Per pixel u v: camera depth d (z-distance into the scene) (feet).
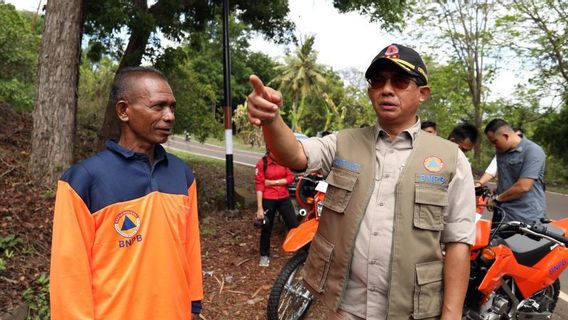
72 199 5.27
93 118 34.12
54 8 16.70
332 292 6.28
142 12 23.30
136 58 27.27
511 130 13.00
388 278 5.90
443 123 73.87
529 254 10.48
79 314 5.06
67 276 5.08
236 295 13.29
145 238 5.58
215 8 32.27
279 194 16.26
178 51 29.17
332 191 6.35
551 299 11.69
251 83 5.03
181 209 6.10
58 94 16.57
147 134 5.79
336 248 6.27
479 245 9.39
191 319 6.42
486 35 58.85
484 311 9.91
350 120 117.91
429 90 6.36
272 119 5.26
